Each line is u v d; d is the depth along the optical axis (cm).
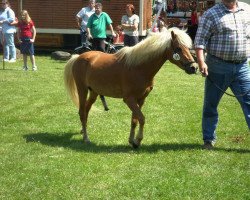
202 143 747
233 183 571
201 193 541
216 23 651
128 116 930
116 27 2003
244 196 535
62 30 2095
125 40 1518
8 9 1734
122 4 2006
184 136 789
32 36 1527
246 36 657
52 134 798
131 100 685
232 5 650
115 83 697
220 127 850
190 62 647
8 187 560
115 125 858
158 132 813
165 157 668
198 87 1280
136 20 1504
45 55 2036
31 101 1062
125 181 577
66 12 2083
